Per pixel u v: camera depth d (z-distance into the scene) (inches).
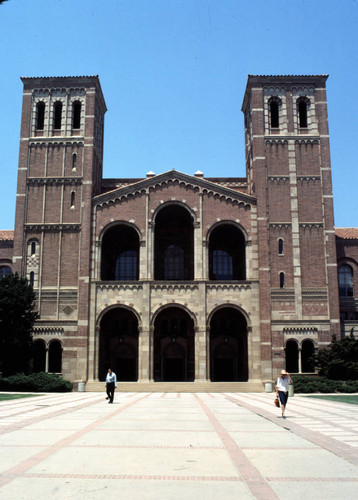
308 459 559.8
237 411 1143.0
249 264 2245.3
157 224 2591.0
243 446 642.8
